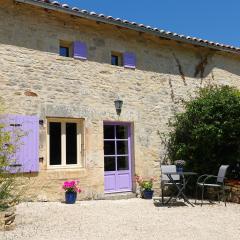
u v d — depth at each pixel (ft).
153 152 32.60
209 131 30.58
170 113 34.06
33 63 27.02
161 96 33.73
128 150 31.86
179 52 35.73
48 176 26.71
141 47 33.12
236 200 28.48
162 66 34.27
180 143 33.22
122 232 18.02
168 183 28.78
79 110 28.68
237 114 30.50
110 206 25.73
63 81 28.22
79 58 29.25
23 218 20.58
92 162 28.96
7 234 17.06
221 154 32.04
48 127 27.61
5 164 20.97
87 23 29.76
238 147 31.27
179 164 29.99
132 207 25.63
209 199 30.48
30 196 25.77
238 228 19.45
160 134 33.17
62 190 27.22
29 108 26.37
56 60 28.12
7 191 20.95
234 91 32.48
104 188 29.84
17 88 26.07
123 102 31.22
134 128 31.68
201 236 17.54
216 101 31.22
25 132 25.66
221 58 39.17
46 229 18.17
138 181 31.14
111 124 31.09
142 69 32.89
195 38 34.45
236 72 40.37
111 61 31.71
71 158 28.68
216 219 21.85
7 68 25.85
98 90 29.94
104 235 17.31
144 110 32.48
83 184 28.35
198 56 37.19
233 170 32.45
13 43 26.35
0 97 25.30
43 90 27.17
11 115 25.31
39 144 26.55
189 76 36.09
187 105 33.45
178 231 18.48
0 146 20.93
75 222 19.97
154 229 18.83
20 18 26.84
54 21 28.43
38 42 27.45
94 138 29.25
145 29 30.99
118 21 29.27
